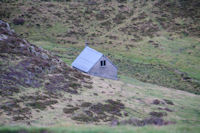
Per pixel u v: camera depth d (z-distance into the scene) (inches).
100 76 4028.1
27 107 2107.5
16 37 3304.6
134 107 2748.5
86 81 3299.7
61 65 3476.9
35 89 2524.6
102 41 7071.9
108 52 6441.9
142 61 6048.2
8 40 3125.0
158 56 6363.2
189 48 6747.1
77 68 4077.3
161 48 6761.8
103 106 2564.0
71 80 3097.9
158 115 2578.7
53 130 991.6
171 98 3452.3
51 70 3112.7
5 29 3331.7
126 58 6131.9
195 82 4990.2
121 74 4936.0
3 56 2785.4
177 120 2484.0
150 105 2935.5
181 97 3609.7
